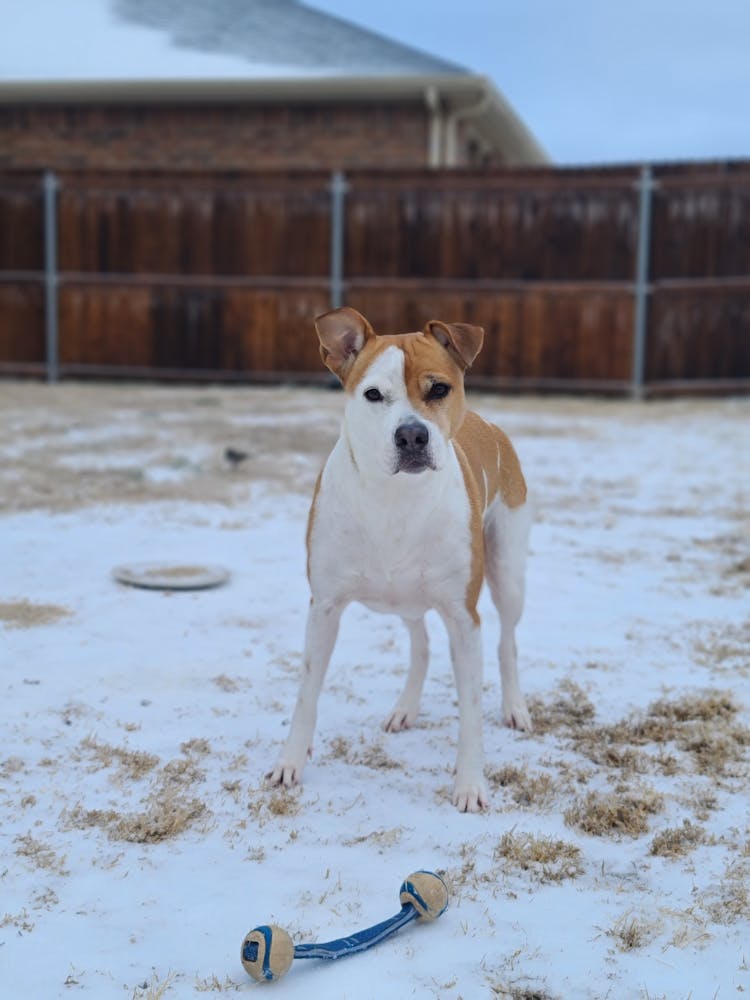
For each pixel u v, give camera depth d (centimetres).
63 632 263
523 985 129
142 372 903
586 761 197
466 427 200
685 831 168
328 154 989
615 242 823
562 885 153
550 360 845
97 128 1021
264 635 267
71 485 450
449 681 240
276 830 168
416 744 205
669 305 820
